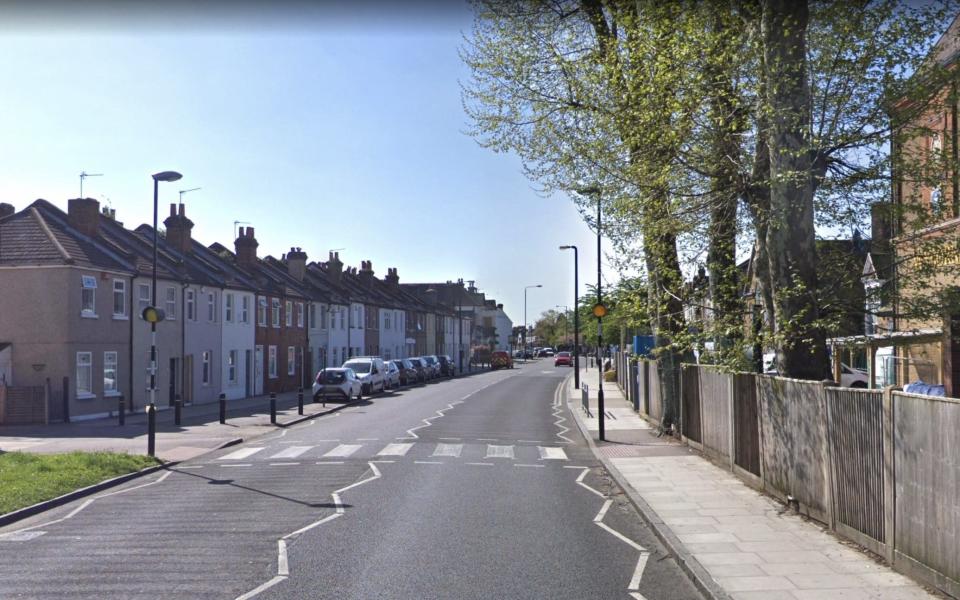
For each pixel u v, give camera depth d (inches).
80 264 1226.6
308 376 2150.6
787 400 468.4
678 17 527.8
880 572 328.2
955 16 438.6
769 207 512.7
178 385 1489.9
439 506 507.5
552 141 741.3
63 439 935.7
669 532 410.9
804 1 461.4
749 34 491.5
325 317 2284.7
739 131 511.8
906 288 473.7
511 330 6382.9
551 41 772.6
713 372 670.5
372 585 329.1
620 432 916.0
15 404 1150.3
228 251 1980.8
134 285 1365.7
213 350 1633.9
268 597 312.7
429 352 3599.9
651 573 351.3
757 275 562.6
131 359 1353.3
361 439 903.1
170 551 389.7
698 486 555.2
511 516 477.4
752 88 495.5
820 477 420.8
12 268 1213.7
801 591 305.1
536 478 628.7
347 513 483.2
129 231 1561.3
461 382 2313.0
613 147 586.6
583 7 754.2
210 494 557.0
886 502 339.3
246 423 1109.7
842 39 453.7
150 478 645.3
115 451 798.5
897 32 444.5
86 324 1247.5
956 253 454.3
